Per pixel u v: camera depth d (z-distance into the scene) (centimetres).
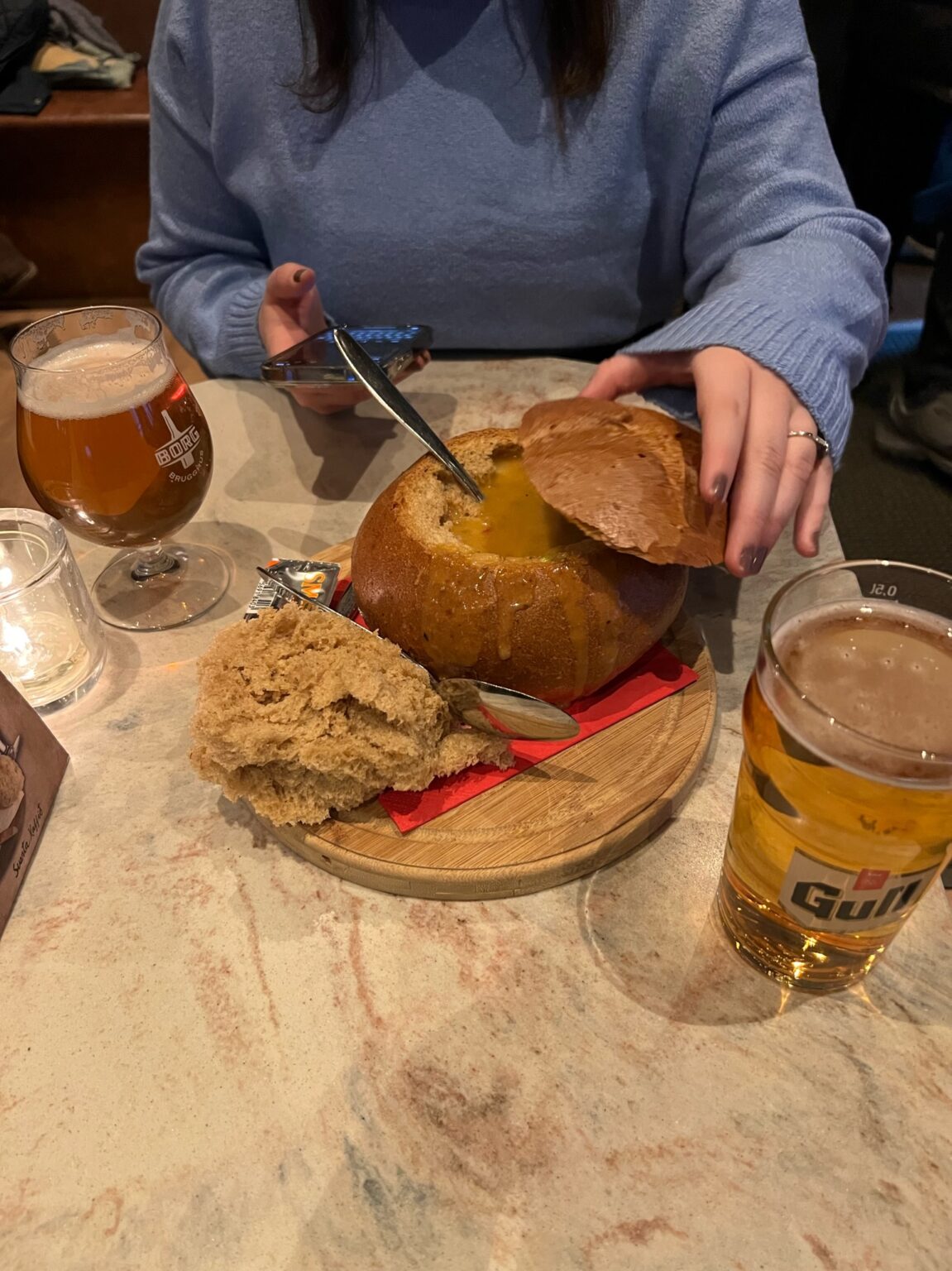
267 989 58
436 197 116
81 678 78
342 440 106
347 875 63
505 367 115
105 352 80
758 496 68
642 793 66
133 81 275
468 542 71
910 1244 46
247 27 108
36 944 60
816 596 53
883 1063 53
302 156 115
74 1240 47
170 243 132
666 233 123
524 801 66
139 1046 55
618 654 68
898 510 161
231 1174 49
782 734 46
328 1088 53
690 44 105
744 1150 49
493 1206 48
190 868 65
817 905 50
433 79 109
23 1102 53
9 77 264
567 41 102
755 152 108
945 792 42
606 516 63
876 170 180
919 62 154
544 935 60
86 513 77
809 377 78
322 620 68
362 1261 46
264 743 60
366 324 128
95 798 70
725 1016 55
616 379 89
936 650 51
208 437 84
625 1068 53
